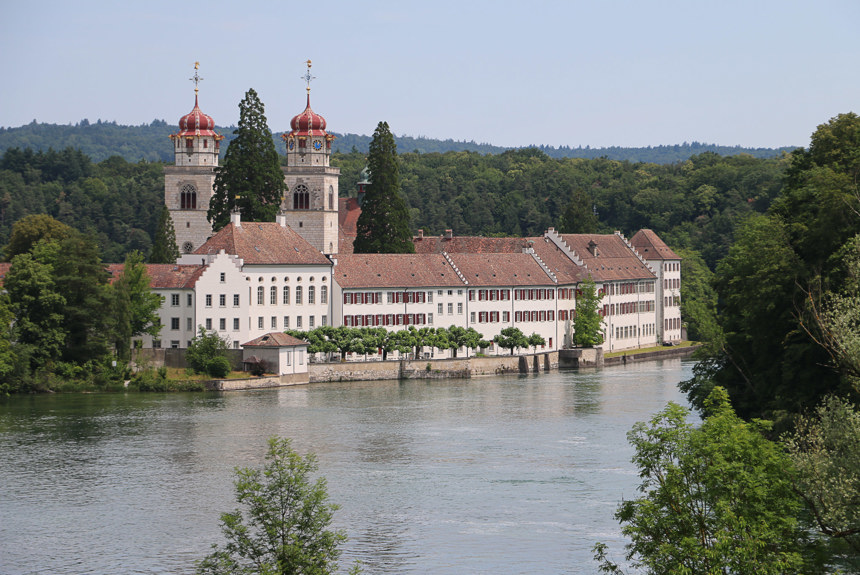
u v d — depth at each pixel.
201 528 179.25
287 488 127.62
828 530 125.62
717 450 122.88
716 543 117.94
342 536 127.19
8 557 166.25
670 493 122.56
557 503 191.50
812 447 130.25
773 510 121.50
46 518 184.62
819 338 182.62
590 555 165.00
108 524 181.38
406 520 182.62
